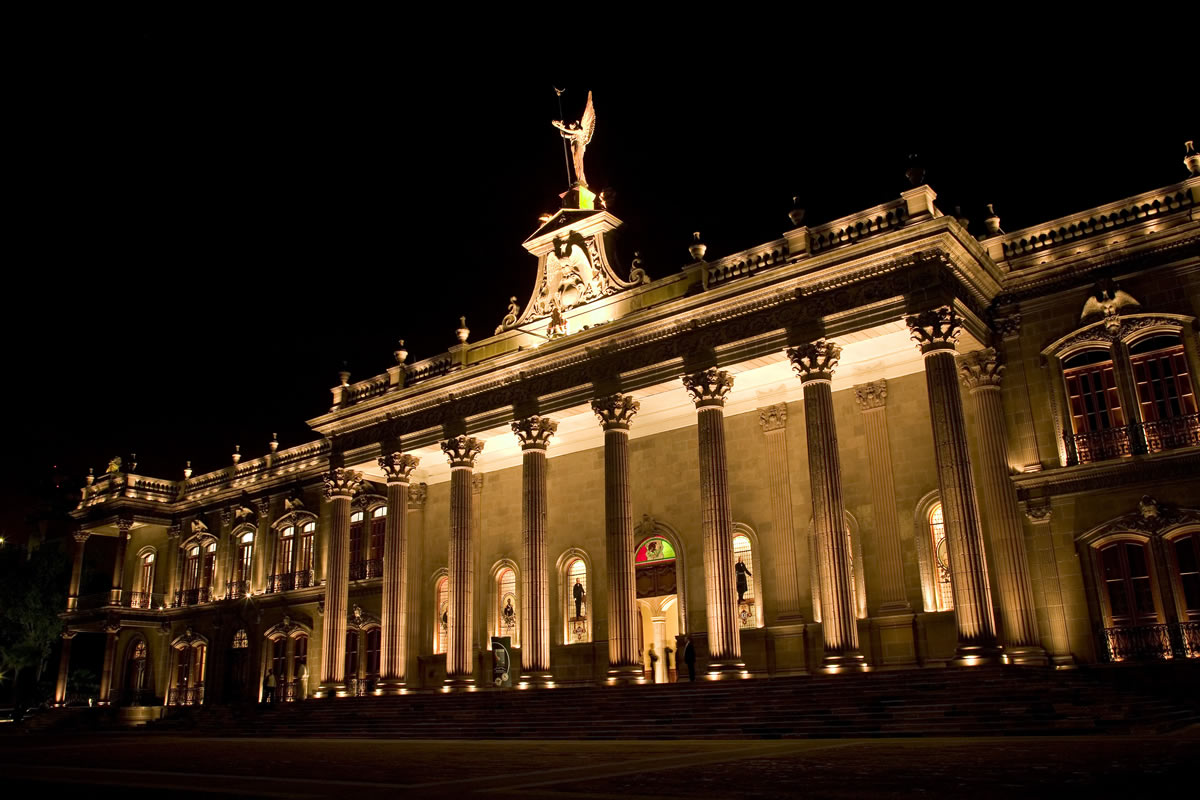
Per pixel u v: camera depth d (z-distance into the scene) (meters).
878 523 29.23
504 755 17.98
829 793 10.01
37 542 57.53
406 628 39.50
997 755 13.38
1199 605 23.58
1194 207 25.16
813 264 26.98
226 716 37.62
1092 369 26.45
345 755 19.45
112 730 41.31
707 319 29.27
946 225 24.77
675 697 24.53
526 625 31.58
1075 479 25.67
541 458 32.75
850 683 22.30
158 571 54.38
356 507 45.03
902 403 29.84
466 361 36.72
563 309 33.78
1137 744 14.21
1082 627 25.02
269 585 47.66
